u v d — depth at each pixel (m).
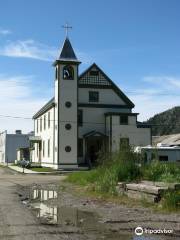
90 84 57.19
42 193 23.39
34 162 69.19
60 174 45.50
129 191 18.75
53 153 55.44
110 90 57.97
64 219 13.38
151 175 21.36
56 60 54.25
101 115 57.25
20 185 29.50
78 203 18.05
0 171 51.69
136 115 55.97
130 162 22.78
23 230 11.29
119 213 14.55
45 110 60.84
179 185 15.92
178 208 14.81
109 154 25.44
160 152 38.03
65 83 54.50
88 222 12.72
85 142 56.09
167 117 120.69
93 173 27.39
